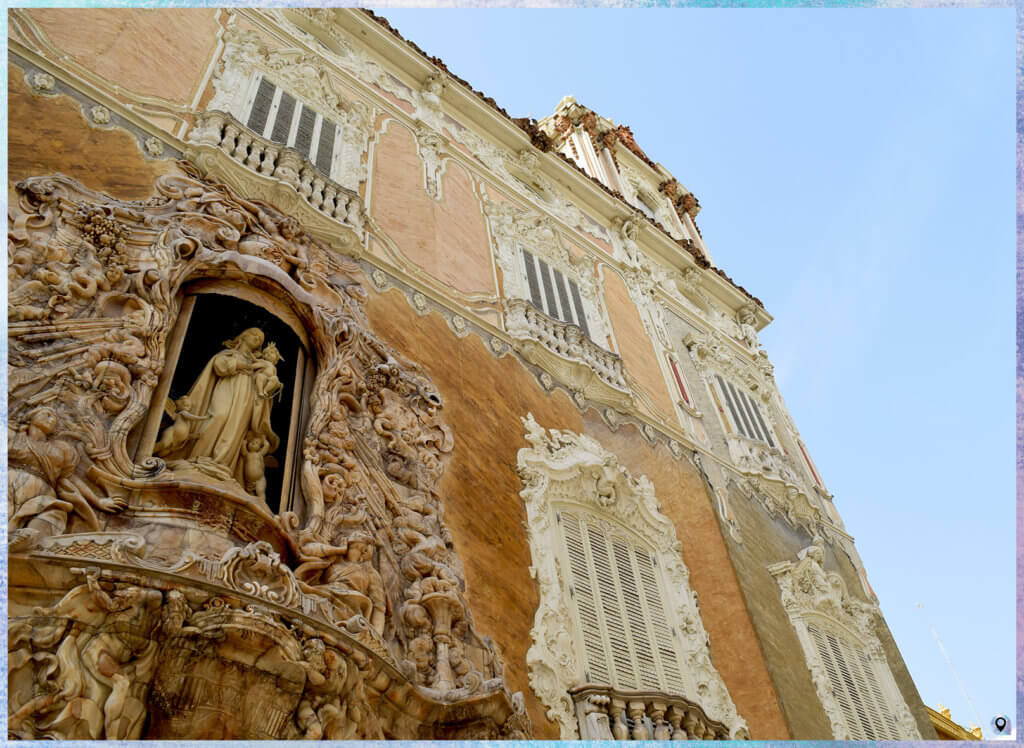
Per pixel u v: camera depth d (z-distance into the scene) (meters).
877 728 14.91
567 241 19.45
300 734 6.63
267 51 15.16
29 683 5.70
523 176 20.16
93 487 7.20
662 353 19.34
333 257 12.26
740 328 24.78
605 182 26.08
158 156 11.05
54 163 9.66
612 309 19.03
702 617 13.38
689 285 23.77
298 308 10.39
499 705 8.20
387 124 16.69
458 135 18.75
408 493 10.15
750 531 16.45
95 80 11.27
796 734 12.60
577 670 10.47
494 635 9.73
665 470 15.61
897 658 17.16
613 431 15.12
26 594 5.99
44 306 8.03
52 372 7.56
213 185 11.23
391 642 8.48
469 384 12.73
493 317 14.72
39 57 10.62
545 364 14.71
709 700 11.96
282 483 9.14
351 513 9.05
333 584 8.17
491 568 10.45
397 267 13.37
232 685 6.36
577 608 11.24
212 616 6.33
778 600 15.43
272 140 13.63
